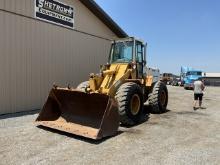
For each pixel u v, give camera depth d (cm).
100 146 646
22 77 1095
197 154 604
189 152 616
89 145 653
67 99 834
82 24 1420
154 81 1125
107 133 707
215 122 955
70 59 1346
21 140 684
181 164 544
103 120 696
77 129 738
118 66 954
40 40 1173
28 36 1118
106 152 606
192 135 765
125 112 830
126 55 1009
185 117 1034
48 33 1213
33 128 799
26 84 1112
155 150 625
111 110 720
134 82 952
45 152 600
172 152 614
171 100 1648
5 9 1021
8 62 1037
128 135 744
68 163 539
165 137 736
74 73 1374
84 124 775
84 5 1423
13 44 1055
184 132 796
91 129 744
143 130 805
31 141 677
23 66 1098
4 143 658
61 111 848
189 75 3109
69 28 1333
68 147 636
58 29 1269
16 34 1066
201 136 757
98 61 1555
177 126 871
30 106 1131
